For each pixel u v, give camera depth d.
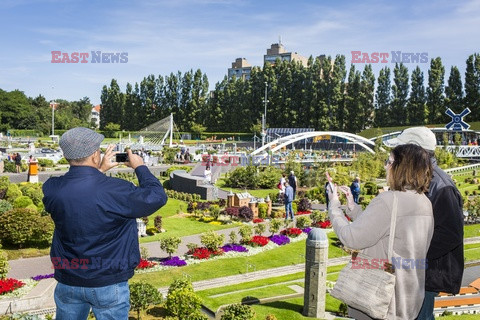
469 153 75.88
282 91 110.69
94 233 3.54
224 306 14.66
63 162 57.50
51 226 20.28
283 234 24.83
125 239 3.73
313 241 13.62
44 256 19.22
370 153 58.34
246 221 28.14
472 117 93.44
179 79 125.06
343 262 21.67
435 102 97.56
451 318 10.88
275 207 31.67
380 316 3.39
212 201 33.12
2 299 13.82
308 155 70.12
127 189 3.68
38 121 136.50
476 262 22.38
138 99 130.25
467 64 93.44
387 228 3.45
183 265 18.83
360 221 3.49
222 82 123.50
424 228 3.46
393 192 3.55
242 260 20.23
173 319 12.09
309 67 108.88
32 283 15.69
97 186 3.60
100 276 3.62
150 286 13.35
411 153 3.59
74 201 3.52
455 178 51.69
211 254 20.41
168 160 62.59
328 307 14.97
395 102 102.12
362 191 41.19
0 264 15.37
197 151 73.12
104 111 140.88
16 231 19.38
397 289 3.46
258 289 16.66
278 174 44.81
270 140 108.25
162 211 31.22
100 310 3.72
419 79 99.94
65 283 3.68
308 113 106.38
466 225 29.80
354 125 103.31
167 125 115.50
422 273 3.51
